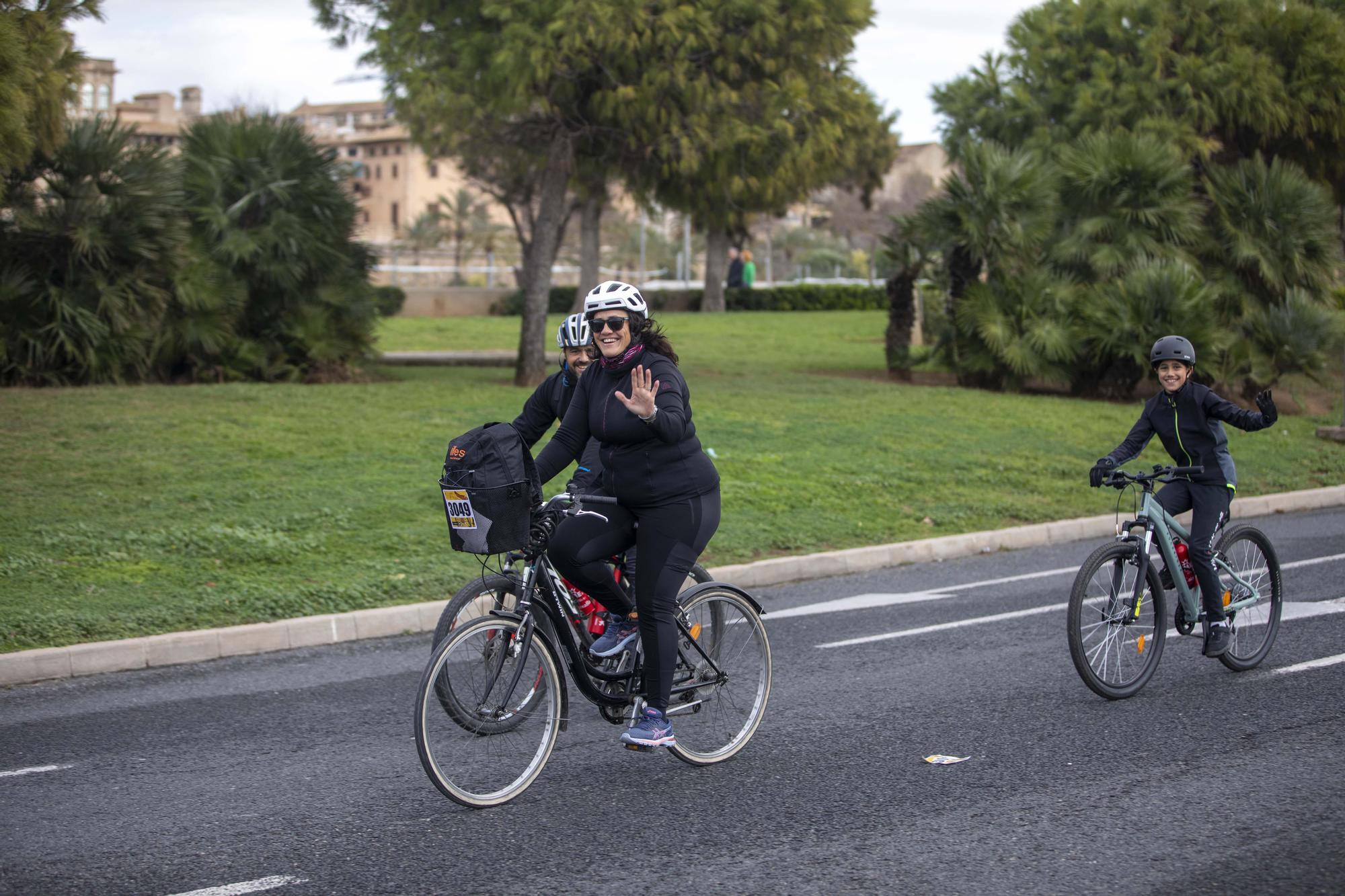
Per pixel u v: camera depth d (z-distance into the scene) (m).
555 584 5.22
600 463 5.69
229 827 4.76
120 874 4.32
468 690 4.98
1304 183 21.03
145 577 8.85
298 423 14.27
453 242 82.12
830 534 11.02
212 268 17.89
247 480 11.64
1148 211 20.33
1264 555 7.04
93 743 5.89
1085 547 11.47
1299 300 19.75
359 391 17.12
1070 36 23.70
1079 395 20.45
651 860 4.40
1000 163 20.58
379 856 4.46
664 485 5.13
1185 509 6.81
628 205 58.12
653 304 42.91
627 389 5.12
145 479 11.48
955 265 21.12
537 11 16.38
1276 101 21.80
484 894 4.12
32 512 10.24
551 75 16.95
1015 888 4.13
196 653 7.57
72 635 7.54
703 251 90.62
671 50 16.89
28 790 5.21
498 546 4.83
